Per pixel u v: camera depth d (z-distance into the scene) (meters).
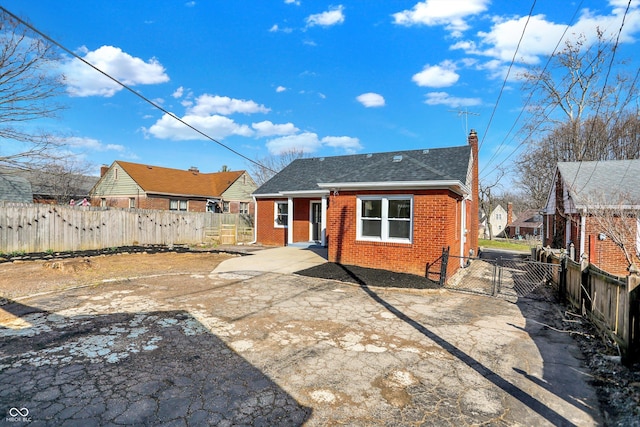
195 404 3.07
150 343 4.47
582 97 22.84
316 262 11.27
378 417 2.95
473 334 5.20
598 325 5.18
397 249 9.68
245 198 33.62
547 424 2.90
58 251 12.91
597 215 10.15
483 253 20.45
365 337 4.92
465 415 3.01
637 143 22.52
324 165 17.95
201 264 11.14
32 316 5.46
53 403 3.03
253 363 3.96
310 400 3.20
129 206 26.25
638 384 3.50
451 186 9.16
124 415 2.87
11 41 13.27
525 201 49.31
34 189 24.42
